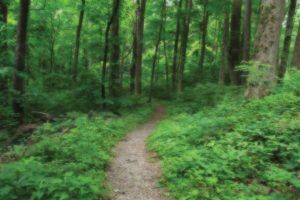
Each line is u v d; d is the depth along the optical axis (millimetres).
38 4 25594
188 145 8477
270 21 10031
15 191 4863
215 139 8234
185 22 27031
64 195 4816
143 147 10562
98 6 20906
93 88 19734
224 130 8656
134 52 32156
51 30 28906
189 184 5938
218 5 21781
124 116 18266
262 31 10227
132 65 32250
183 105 19422
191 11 27016
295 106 8641
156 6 29859
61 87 23953
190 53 39812
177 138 9641
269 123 7730
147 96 31906
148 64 37531
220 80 24188
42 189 4922
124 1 22562
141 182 6711
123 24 31859
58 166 6719
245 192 5273
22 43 13719
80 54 33469
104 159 8000
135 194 6047
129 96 23891
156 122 18047
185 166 6695
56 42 32781
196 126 9742
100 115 16078
